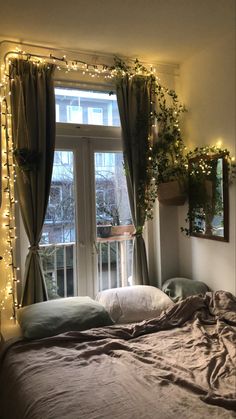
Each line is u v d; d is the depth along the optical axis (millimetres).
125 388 1622
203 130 3074
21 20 2451
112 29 2631
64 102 3037
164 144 3211
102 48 2961
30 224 2711
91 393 1589
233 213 2770
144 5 2312
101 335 2236
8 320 2717
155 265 3395
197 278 3197
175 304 2617
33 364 1897
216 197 2900
